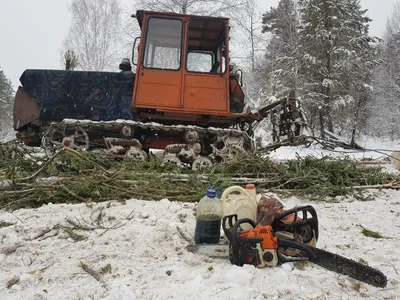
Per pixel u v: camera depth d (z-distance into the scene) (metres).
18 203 4.18
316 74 22.78
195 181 4.97
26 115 7.16
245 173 5.76
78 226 3.40
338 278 2.43
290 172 5.87
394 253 2.99
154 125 6.47
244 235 2.62
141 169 5.77
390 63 31.56
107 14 28.45
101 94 7.21
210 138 6.88
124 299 2.11
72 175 4.95
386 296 2.25
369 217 4.20
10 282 2.34
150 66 6.56
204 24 6.86
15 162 5.54
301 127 6.93
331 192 5.28
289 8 30.88
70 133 6.86
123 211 3.82
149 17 6.68
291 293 2.22
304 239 2.79
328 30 22.66
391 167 7.72
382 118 29.31
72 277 2.43
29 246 2.97
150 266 2.57
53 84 7.21
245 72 25.44
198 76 6.54
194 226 3.46
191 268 2.56
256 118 6.78
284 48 27.95
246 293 2.16
